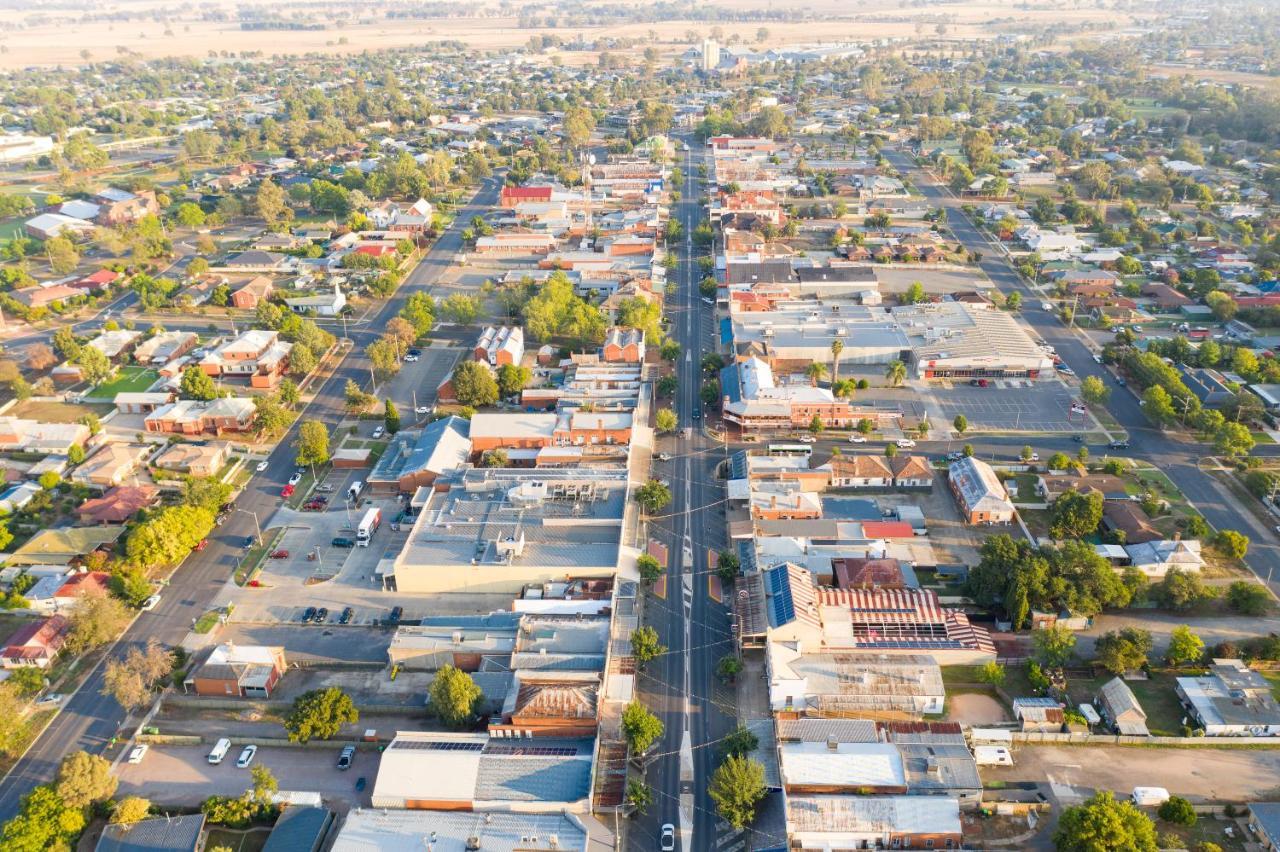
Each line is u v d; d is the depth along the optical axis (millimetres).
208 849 143500
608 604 187250
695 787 152000
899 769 148875
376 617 194125
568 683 164875
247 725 167875
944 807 142625
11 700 164125
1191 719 162500
